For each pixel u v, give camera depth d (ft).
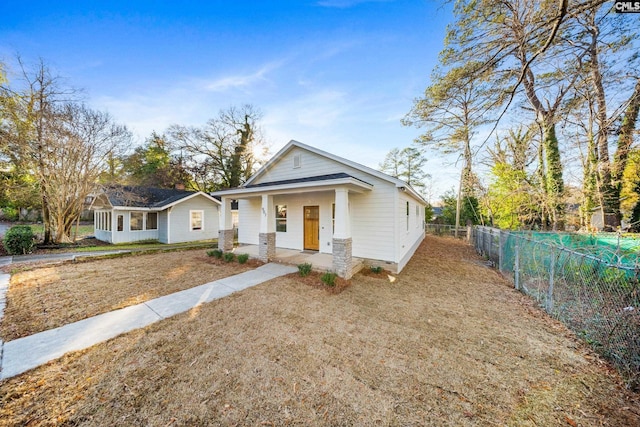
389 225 25.22
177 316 14.07
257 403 7.79
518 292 19.20
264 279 21.44
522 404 7.86
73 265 26.73
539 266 19.13
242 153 80.74
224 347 10.94
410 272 25.55
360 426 7.02
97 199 49.70
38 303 15.83
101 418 7.17
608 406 7.75
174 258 30.73
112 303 15.94
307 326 13.12
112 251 35.42
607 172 31.73
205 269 24.93
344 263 21.86
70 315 14.11
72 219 42.73
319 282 20.71
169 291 18.34
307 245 31.83
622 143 28.58
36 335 11.82
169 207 47.80
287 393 8.24
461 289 19.93
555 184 39.75
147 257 31.37
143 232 48.37
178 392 8.20
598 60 26.04
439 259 33.40
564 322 13.57
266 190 26.32
